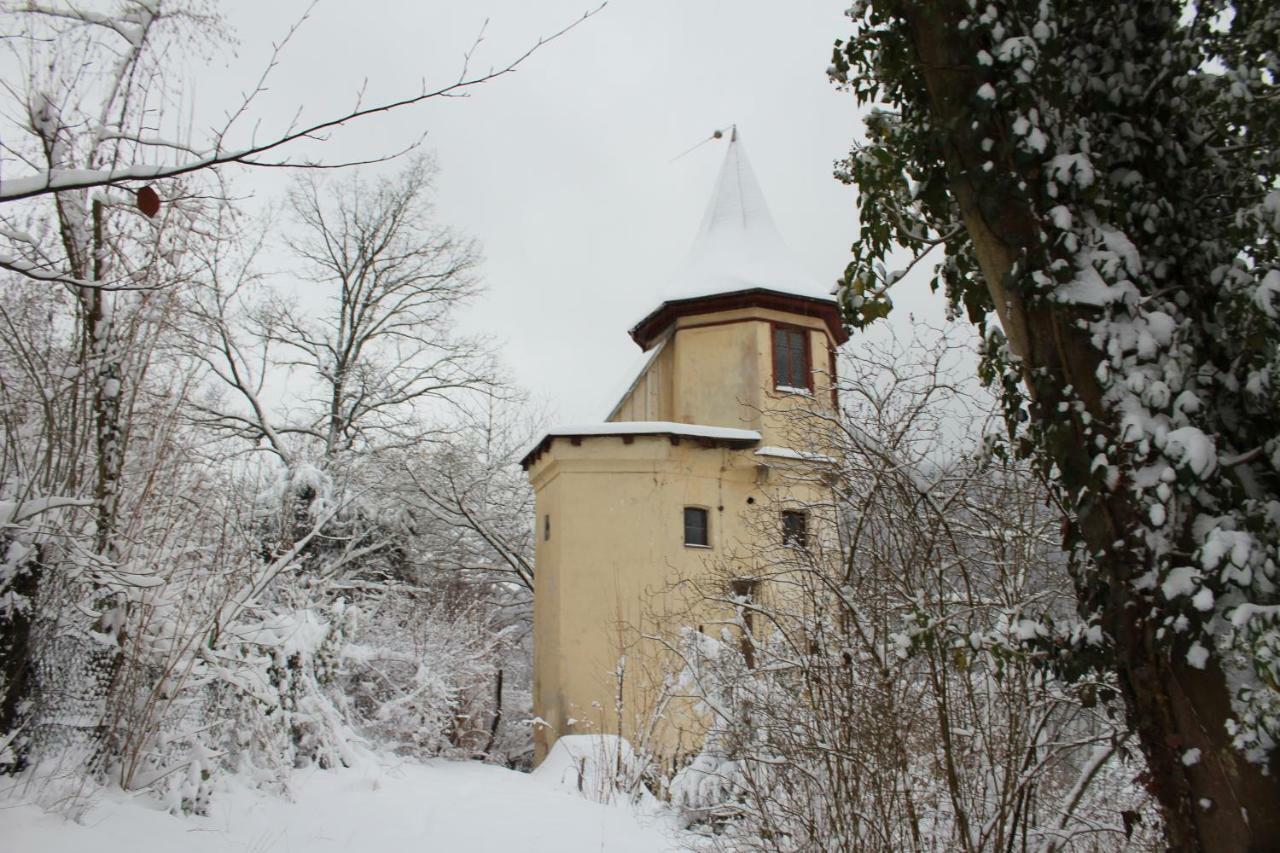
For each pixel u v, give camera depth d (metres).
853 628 6.71
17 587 6.95
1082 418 3.81
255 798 8.90
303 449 20.98
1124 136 4.32
